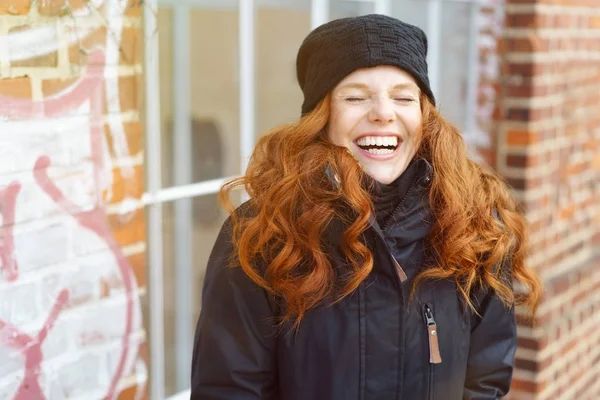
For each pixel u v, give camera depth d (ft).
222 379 5.60
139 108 7.04
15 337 6.13
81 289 6.63
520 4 12.13
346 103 5.71
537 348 12.32
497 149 12.44
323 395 5.52
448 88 12.07
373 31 5.67
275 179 5.78
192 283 9.04
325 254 5.61
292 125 5.97
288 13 9.68
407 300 5.65
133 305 7.13
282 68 9.75
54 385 6.47
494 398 6.32
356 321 5.51
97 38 6.59
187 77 8.64
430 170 5.82
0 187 5.94
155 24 7.80
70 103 6.40
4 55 5.90
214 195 9.11
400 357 5.56
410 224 5.73
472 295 6.11
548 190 12.80
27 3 6.01
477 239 6.01
